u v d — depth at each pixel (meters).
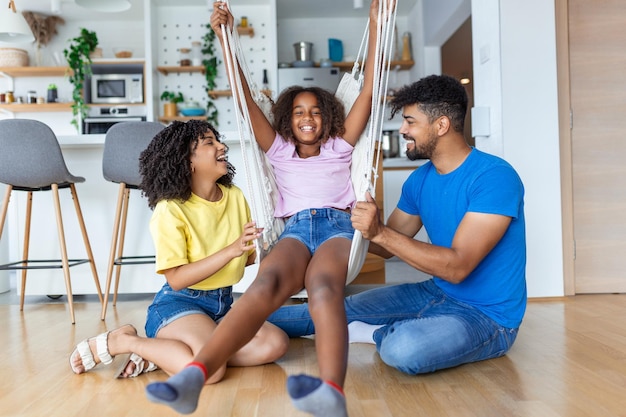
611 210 3.14
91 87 5.92
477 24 3.29
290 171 2.05
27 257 3.19
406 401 1.51
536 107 3.04
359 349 2.09
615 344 2.06
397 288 2.13
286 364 1.91
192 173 1.86
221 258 1.71
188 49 5.97
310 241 1.84
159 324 1.82
